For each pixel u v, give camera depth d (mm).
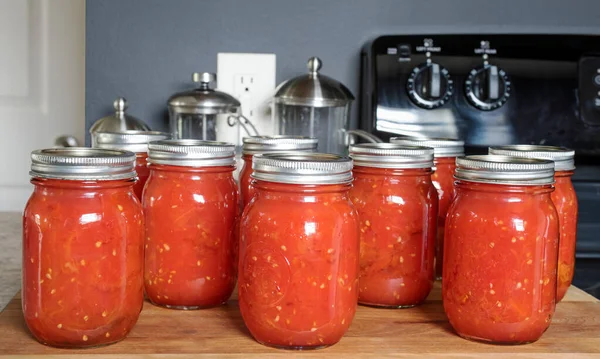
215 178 869
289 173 721
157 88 1453
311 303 727
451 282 788
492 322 756
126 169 730
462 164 784
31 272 722
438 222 1014
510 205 757
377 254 880
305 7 1462
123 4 1433
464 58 1393
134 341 750
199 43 1452
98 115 1448
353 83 1482
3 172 1784
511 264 752
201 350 728
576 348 758
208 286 864
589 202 1397
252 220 749
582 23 1497
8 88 1767
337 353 729
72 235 707
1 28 1753
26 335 760
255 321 742
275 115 1423
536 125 1396
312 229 727
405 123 1370
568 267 917
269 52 1466
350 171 752
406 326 821
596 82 1414
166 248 859
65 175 700
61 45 1767
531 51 1409
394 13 1475
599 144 1404
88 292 712
